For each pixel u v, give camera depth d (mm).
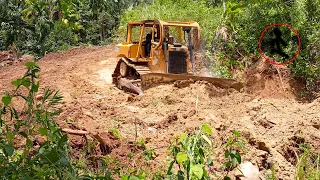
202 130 4488
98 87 12156
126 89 11766
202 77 11273
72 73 14008
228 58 14391
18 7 19812
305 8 14227
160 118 9164
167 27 11789
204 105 9922
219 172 6445
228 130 8266
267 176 6742
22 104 8977
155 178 5590
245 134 8047
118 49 12531
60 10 23875
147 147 7102
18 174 3516
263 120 8961
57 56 18953
